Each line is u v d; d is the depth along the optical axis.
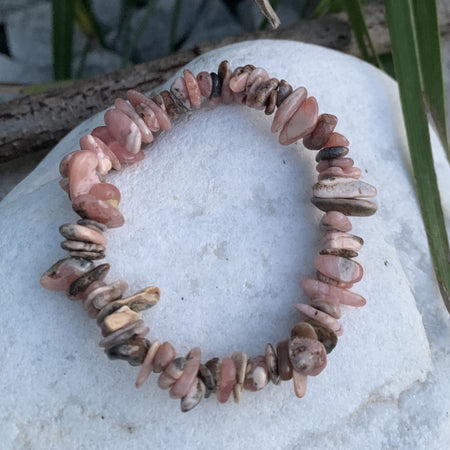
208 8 0.25
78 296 0.12
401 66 0.14
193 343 0.12
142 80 0.19
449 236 0.14
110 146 0.13
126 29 0.24
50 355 0.12
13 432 0.11
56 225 0.13
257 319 0.12
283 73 0.15
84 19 0.21
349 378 0.12
